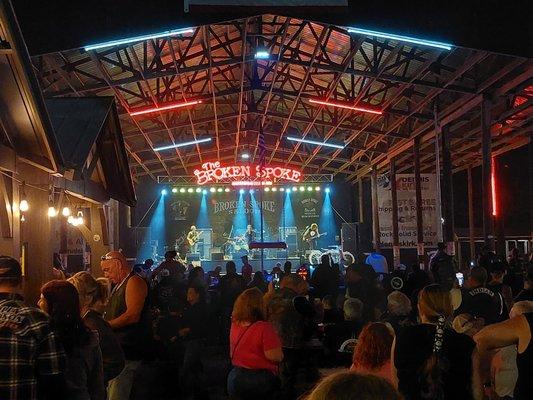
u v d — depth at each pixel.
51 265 8.74
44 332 3.34
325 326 6.85
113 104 11.43
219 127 30.86
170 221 36.69
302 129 31.03
